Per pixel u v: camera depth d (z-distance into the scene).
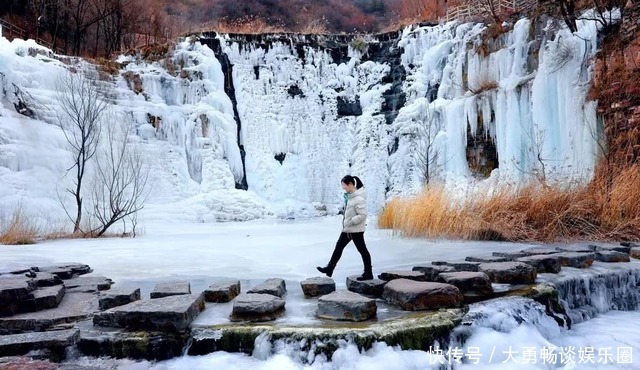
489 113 19.33
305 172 26.36
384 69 27.55
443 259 7.45
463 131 20.50
